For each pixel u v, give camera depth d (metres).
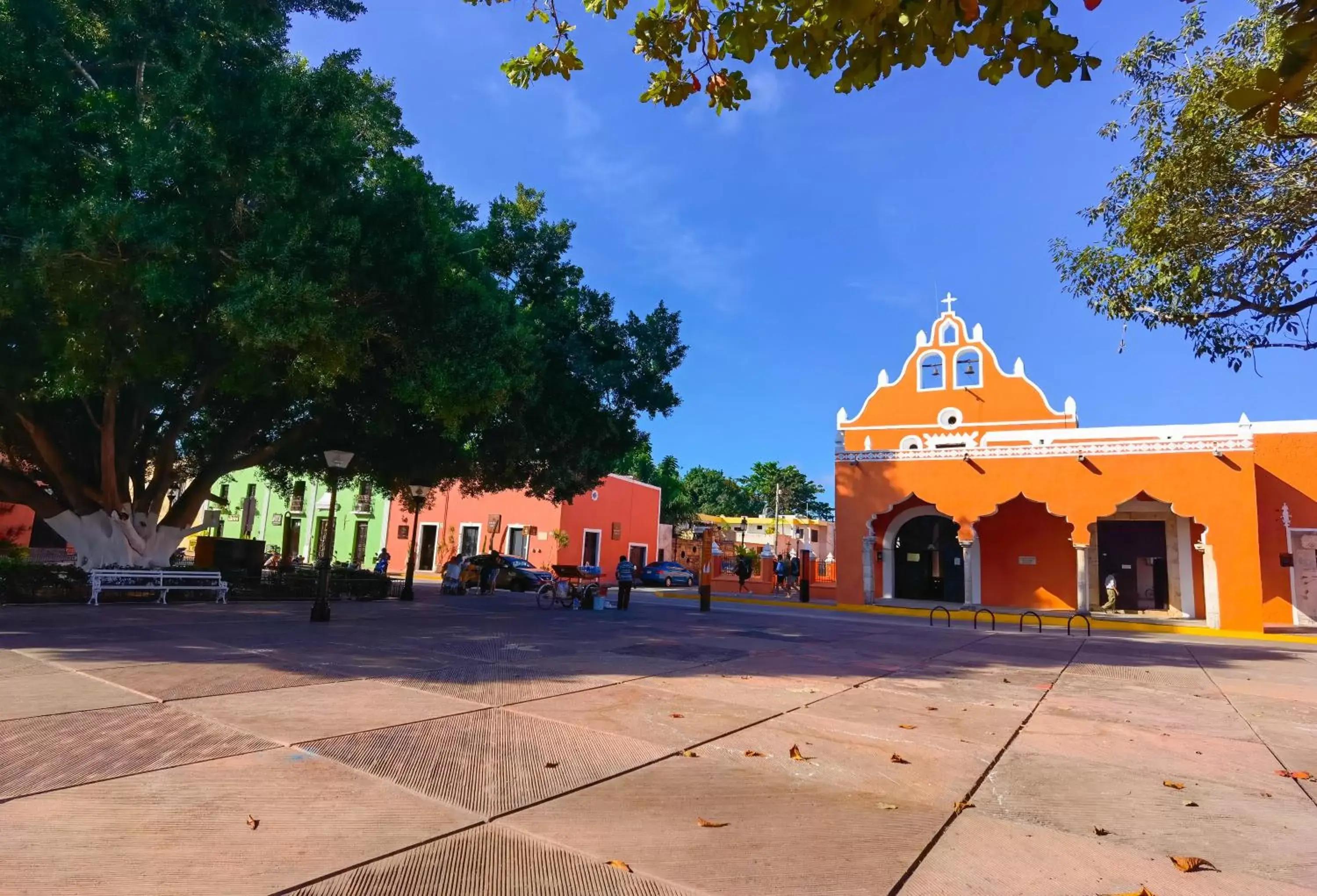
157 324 11.35
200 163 10.39
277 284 9.91
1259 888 3.38
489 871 3.20
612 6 4.61
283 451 16.78
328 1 13.63
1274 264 6.70
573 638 11.62
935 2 3.18
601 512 38.44
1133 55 7.94
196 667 7.32
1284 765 5.61
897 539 25.00
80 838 3.30
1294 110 6.51
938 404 26.12
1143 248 7.54
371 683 7.01
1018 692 8.46
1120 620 19.34
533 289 18.22
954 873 3.42
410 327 12.54
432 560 37.75
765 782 4.65
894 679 9.00
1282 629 18.98
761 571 30.52
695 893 3.08
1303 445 19.78
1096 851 3.76
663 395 18.50
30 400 13.57
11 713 5.25
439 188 15.05
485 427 15.41
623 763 4.88
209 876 3.00
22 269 9.56
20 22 10.84
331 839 3.43
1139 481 19.14
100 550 14.83
